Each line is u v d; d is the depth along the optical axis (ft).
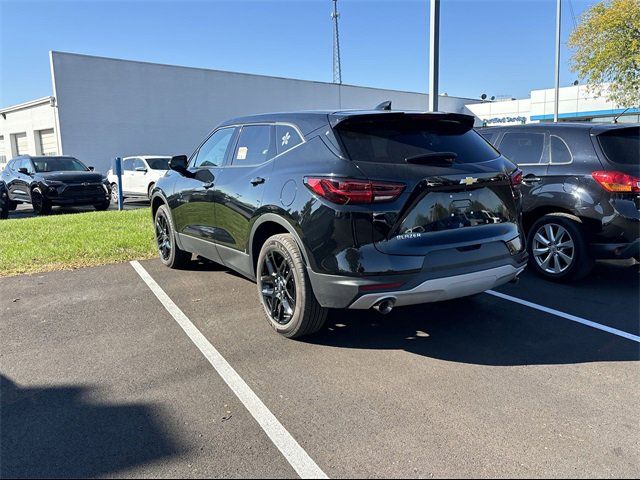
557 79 75.92
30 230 30.58
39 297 17.74
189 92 89.10
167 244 21.53
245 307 16.52
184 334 14.33
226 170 16.52
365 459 8.73
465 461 8.65
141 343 13.73
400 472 8.39
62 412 10.29
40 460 8.75
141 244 25.76
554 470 8.41
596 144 17.89
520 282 19.24
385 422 9.84
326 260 12.01
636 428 9.62
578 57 79.77
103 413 10.24
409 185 11.77
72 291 18.42
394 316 15.69
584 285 18.86
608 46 73.61
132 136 83.10
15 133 97.14
